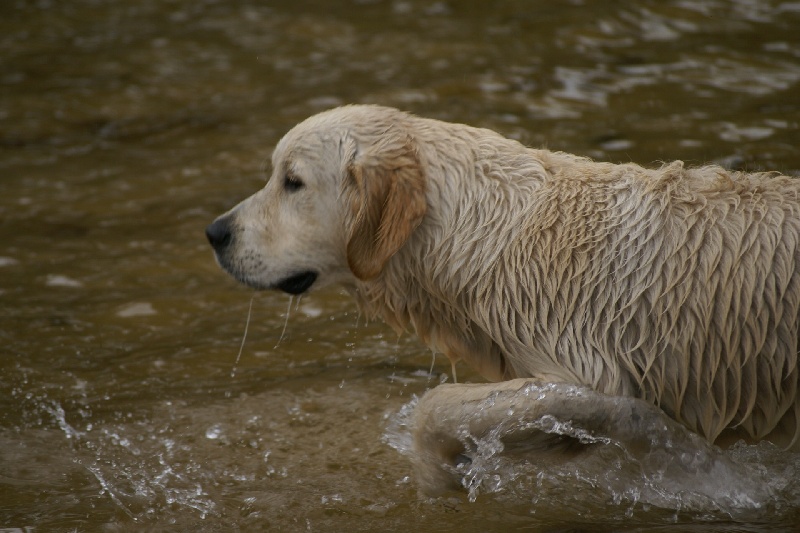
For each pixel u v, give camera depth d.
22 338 11.48
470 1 22.20
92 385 10.60
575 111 16.22
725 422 7.82
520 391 7.71
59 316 11.98
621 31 19.50
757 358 7.62
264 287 8.74
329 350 11.28
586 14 20.53
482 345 8.54
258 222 8.70
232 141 16.61
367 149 8.13
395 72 18.64
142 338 11.53
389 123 8.28
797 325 7.51
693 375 7.74
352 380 10.67
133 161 16.23
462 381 10.59
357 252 8.14
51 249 13.61
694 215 7.83
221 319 11.95
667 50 18.38
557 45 19.14
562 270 7.88
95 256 13.41
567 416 7.60
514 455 7.96
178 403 10.27
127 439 9.66
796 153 13.78
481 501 8.41
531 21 20.56
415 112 16.69
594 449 7.94
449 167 8.27
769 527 7.89
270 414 10.05
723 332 7.61
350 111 8.43
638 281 7.73
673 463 7.92
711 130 14.92
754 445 8.04
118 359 11.10
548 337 7.92
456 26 20.80
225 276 12.89
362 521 8.27
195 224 14.09
